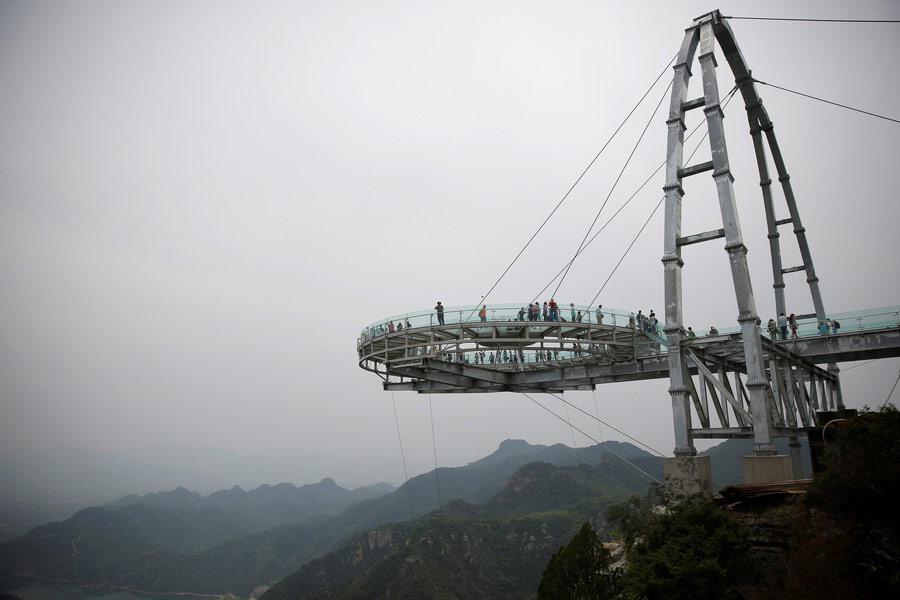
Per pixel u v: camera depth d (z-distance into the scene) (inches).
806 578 559.2
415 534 6505.9
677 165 1219.9
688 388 1129.4
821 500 612.1
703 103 1230.9
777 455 979.9
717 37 1408.7
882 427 597.9
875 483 554.9
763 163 1831.9
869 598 509.0
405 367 1541.6
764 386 1030.4
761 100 1680.6
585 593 1179.9
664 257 1178.6
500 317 1336.1
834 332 1446.9
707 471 1015.0
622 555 1306.6
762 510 792.3
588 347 1478.8
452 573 5821.9
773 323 1569.9
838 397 1956.2
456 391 1731.1
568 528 6815.9
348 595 5506.9
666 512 896.3
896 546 525.0
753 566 685.3
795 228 1868.8
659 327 1499.8
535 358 1696.6
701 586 655.8
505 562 6397.6
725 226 1126.4
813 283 1841.8
